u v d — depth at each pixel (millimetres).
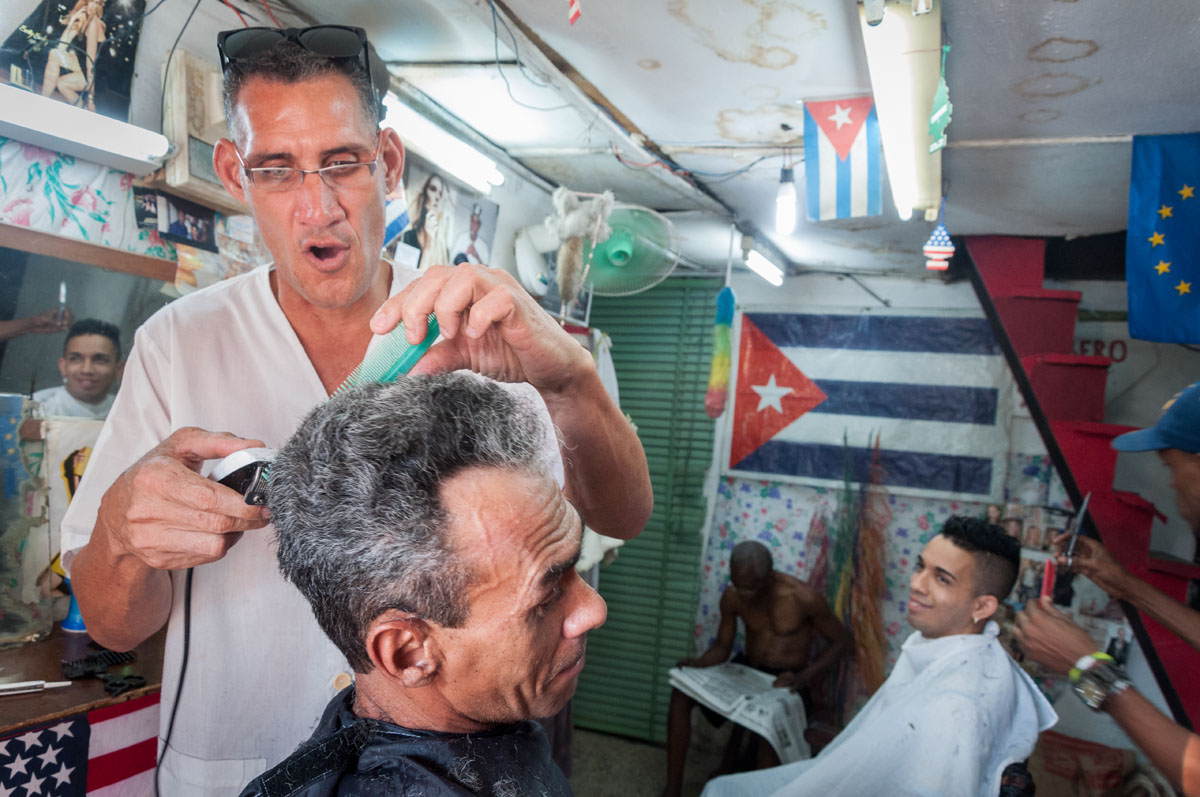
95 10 1729
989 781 1860
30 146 1642
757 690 3863
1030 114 2494
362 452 684
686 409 5023
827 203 2662
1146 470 4031
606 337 3363
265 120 1038
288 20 2197
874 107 2518
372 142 1105
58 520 1688
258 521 871
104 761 1451
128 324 1837
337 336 1264
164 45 1900
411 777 723
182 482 855
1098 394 3848
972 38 2051
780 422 4922
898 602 4613
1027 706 1981
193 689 1194
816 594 4117
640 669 4848
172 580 1186
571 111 2730
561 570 739
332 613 709
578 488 1149
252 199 1102
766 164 3119
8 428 1577
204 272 2057
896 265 4543
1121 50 2051
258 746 1209
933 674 2041
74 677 1478
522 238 3256
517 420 747
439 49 2377
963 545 2088
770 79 2377
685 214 3939
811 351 4910
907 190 2764
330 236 1079
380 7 2135
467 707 760
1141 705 1443
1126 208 3369
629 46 2230
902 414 4711
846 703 4355
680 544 4918
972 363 4625
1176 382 4070
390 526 670
